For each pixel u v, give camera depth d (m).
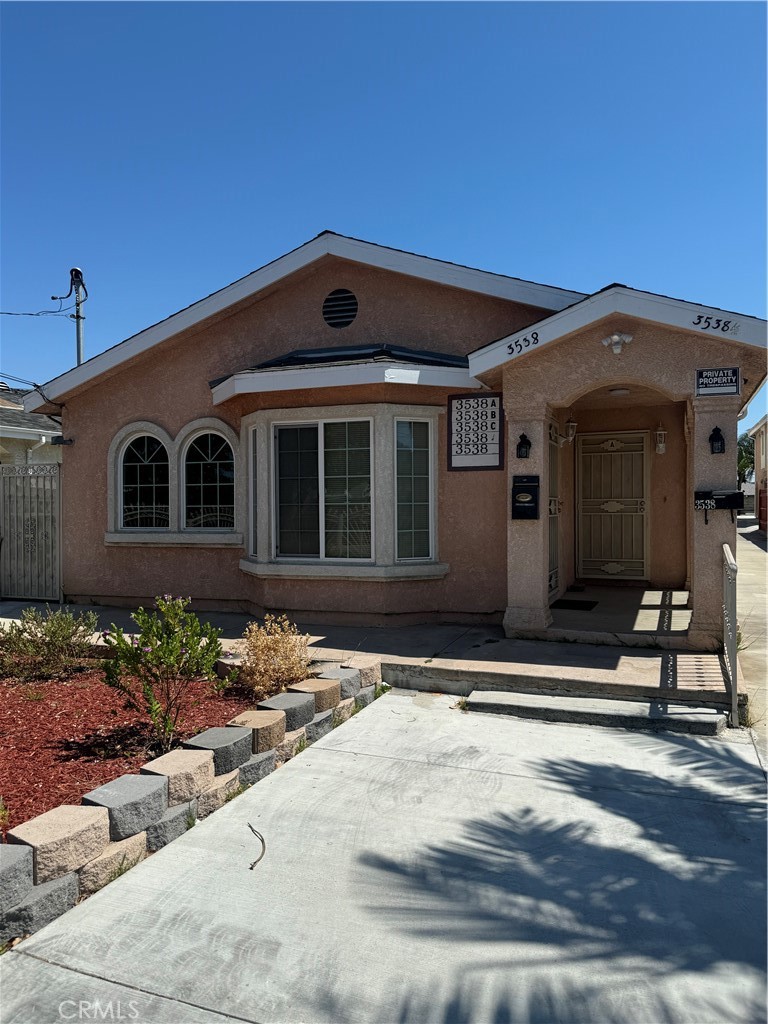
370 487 9.27
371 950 3.21
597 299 7.30
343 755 5.52
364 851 4.07
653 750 5.60
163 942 3.27
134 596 11.20
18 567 12.07
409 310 9.73
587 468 12.33
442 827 4.36
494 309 9.35
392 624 9.16
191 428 10.76
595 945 3.24
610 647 7.84
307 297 10.22
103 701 6.25
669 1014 2.81
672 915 3.47
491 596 9.24
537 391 8.01
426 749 5.65
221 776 4.74
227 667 6.97
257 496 9.95
